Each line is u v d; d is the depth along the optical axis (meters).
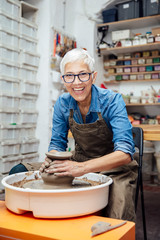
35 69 4.20
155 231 2.38
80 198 1.05
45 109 4.20
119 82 5.27
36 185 1.22
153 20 4.66
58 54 4.37
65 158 1.19
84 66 1.35
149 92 4.76
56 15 4.42
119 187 1.42
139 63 4.90
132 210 1.39
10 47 3.65
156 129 2.26
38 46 4.25
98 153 1.71
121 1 4.77
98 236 0.90
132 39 4.66
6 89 3.65
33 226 0.98
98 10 4.92
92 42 5.00
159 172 4.25
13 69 3.75
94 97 1.52
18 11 3.82
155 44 4.48
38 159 4.27
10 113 3.75
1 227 0.97
